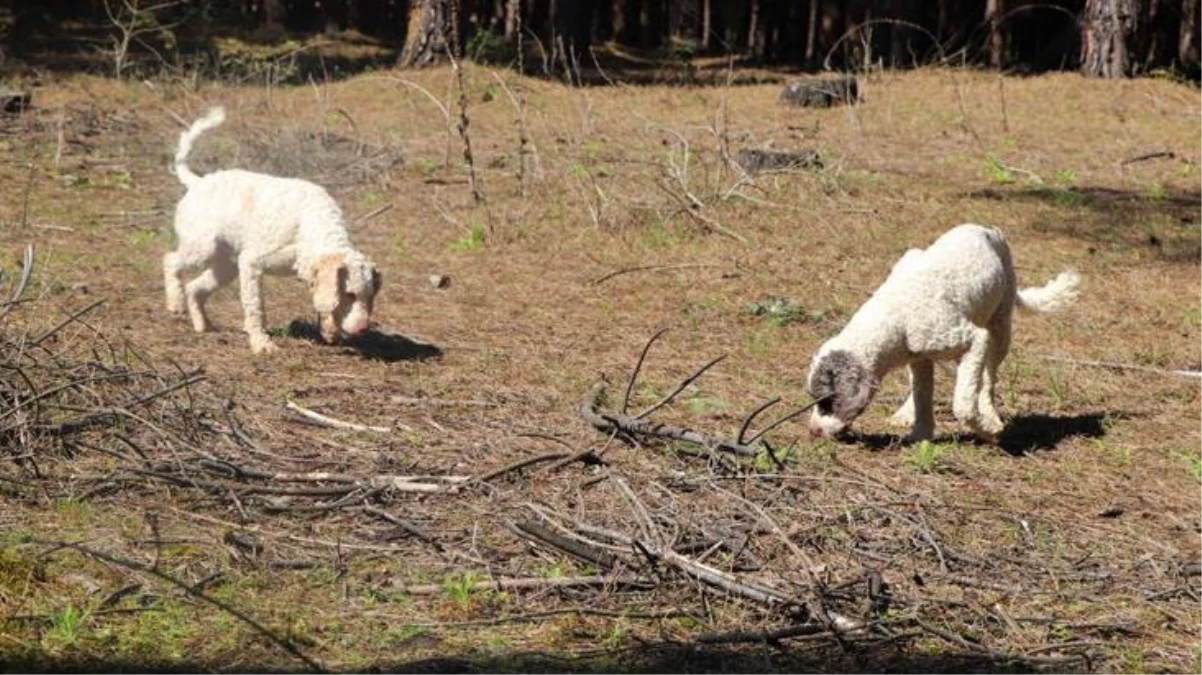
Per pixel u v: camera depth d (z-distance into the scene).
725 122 16.73
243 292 10.27
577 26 27.86
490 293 12.40
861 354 8.59
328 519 7.28
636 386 9.89
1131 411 9.78
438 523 7.28
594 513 7.42
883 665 6.11
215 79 22.69
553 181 16.34
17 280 11.67
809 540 7.21
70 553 6.68
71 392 8.36
